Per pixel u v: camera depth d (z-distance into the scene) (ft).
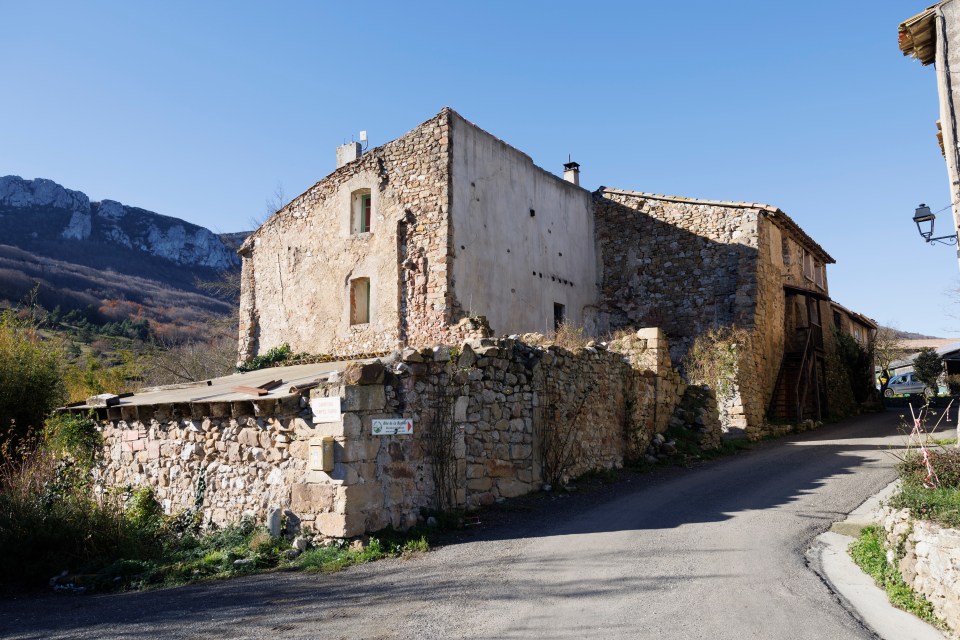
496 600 17.53
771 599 17.26
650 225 66.33
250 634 15.74
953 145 30.35
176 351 99.45
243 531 26.14
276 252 63.05
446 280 48.93
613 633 15.10
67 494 31.24
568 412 34.99
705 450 43.70
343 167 57.52
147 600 19.67
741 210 61.00
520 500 30.48
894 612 16.57
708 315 61.41
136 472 32.32
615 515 27.35
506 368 31.45
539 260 59.77
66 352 66.28
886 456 39.70
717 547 22.17
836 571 19.76
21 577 24.00
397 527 25.02
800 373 60.08
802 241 71.51
